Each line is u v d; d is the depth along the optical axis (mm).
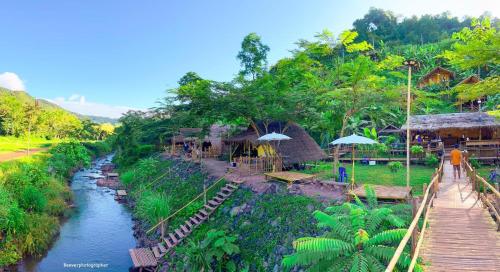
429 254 10273
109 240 24062
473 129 34781
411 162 31125
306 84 28766
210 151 41281
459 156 20953
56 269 19453
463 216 13359
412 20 116062
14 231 20906
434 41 104375
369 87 24625
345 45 25359
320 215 12320
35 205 25484
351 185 18094
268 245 15789
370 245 10945
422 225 12016
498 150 28984
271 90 26734
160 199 25172
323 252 10844
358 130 42875
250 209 19453
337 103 26688
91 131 124188
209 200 23094
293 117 27297
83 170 57969
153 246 21078
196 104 27062
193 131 49938
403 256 10164
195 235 20062
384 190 16828
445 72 56125
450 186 18719
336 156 24906
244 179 24031
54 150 57562
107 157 84375
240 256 16500
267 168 26203
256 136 28781
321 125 30156
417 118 35625
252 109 25984
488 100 47031
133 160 55531
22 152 58594
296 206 17016
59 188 34031
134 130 56531
